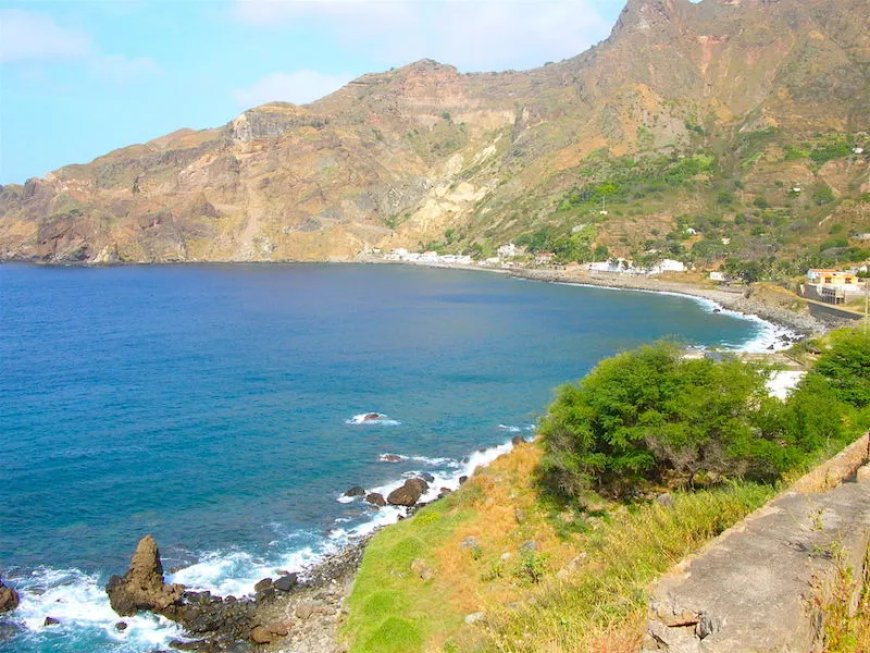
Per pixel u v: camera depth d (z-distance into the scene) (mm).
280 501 49344
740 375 43031
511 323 142250
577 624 13547
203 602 36031
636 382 42625
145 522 45562
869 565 9977
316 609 34875
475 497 45656
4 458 57031
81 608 35344
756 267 187875
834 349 54750
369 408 74875
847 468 16016
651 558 15930
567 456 42906
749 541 10422
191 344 116500
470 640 20766
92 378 88750
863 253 183375
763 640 8156
